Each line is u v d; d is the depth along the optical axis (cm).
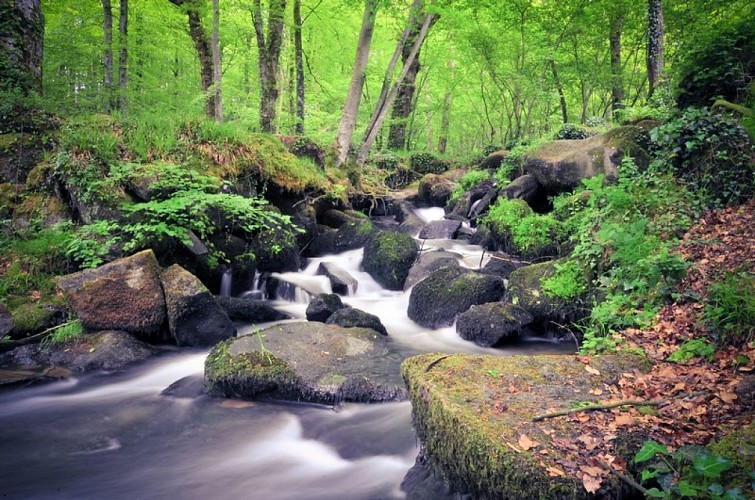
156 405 493
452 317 711
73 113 990
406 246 946
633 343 465
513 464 276
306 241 1110
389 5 1400
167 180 770
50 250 683
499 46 1722
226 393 504
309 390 491
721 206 657
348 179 1477
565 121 1872
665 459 278
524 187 1104
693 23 1387
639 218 647
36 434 439
